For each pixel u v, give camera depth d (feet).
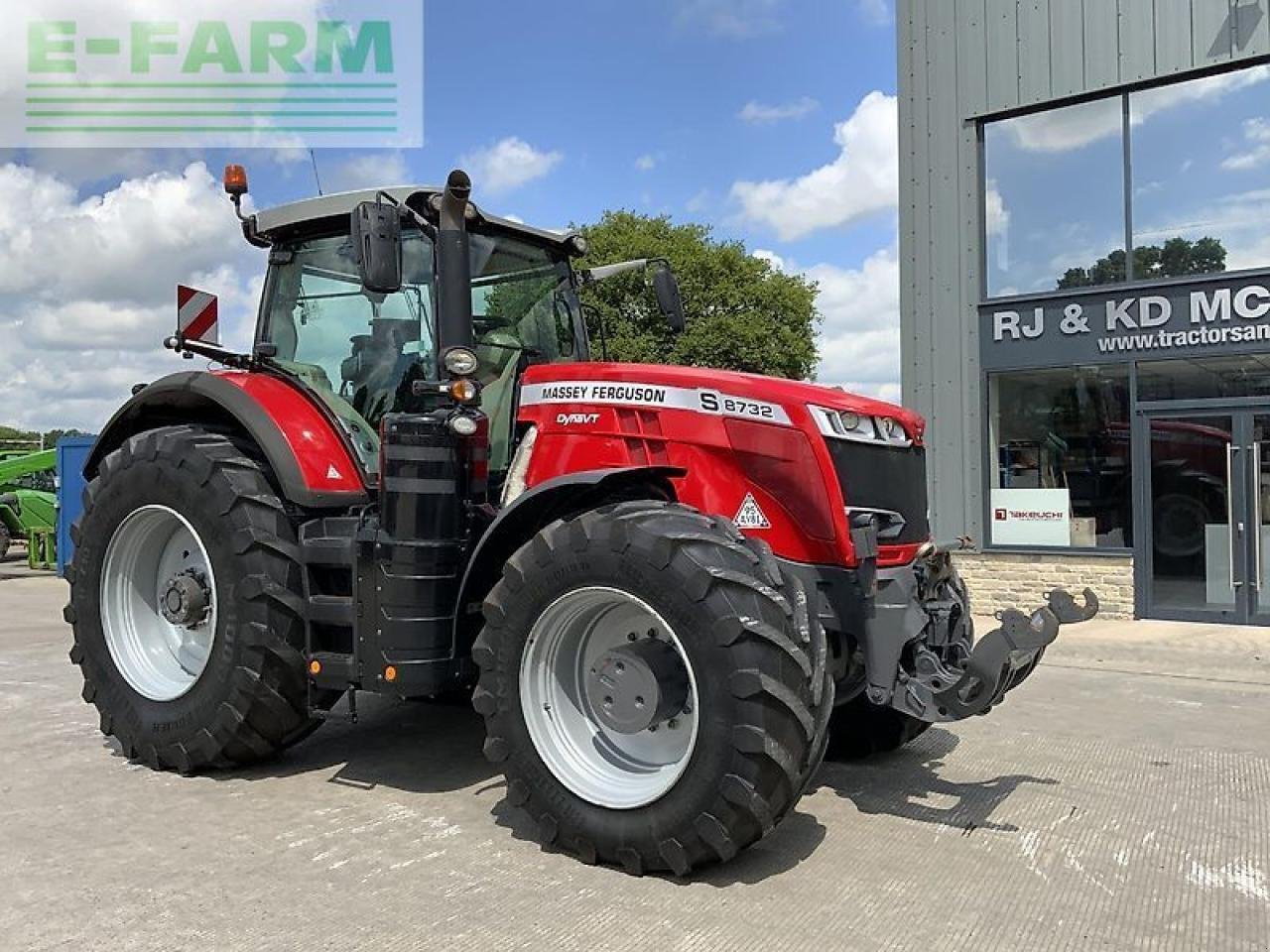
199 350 17.11
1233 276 30.04
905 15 35.45
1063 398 33.22
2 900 10.35
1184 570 31.09
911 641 13.01
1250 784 14.97
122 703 15.35
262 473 14.84
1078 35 32.48
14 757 15.84
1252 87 30.19
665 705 11.43
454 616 13.15
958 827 12.98
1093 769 15.80
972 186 34.45
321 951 9.30
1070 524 33.01
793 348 102.37
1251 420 29.99
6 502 59.00
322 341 16.35
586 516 11.77
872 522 12.98
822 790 14.56
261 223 16.84
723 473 13.17
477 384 13.88
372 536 13.28
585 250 17.74
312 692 14.26
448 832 12.46
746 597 10.69
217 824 12.70
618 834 11.10
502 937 9.60
